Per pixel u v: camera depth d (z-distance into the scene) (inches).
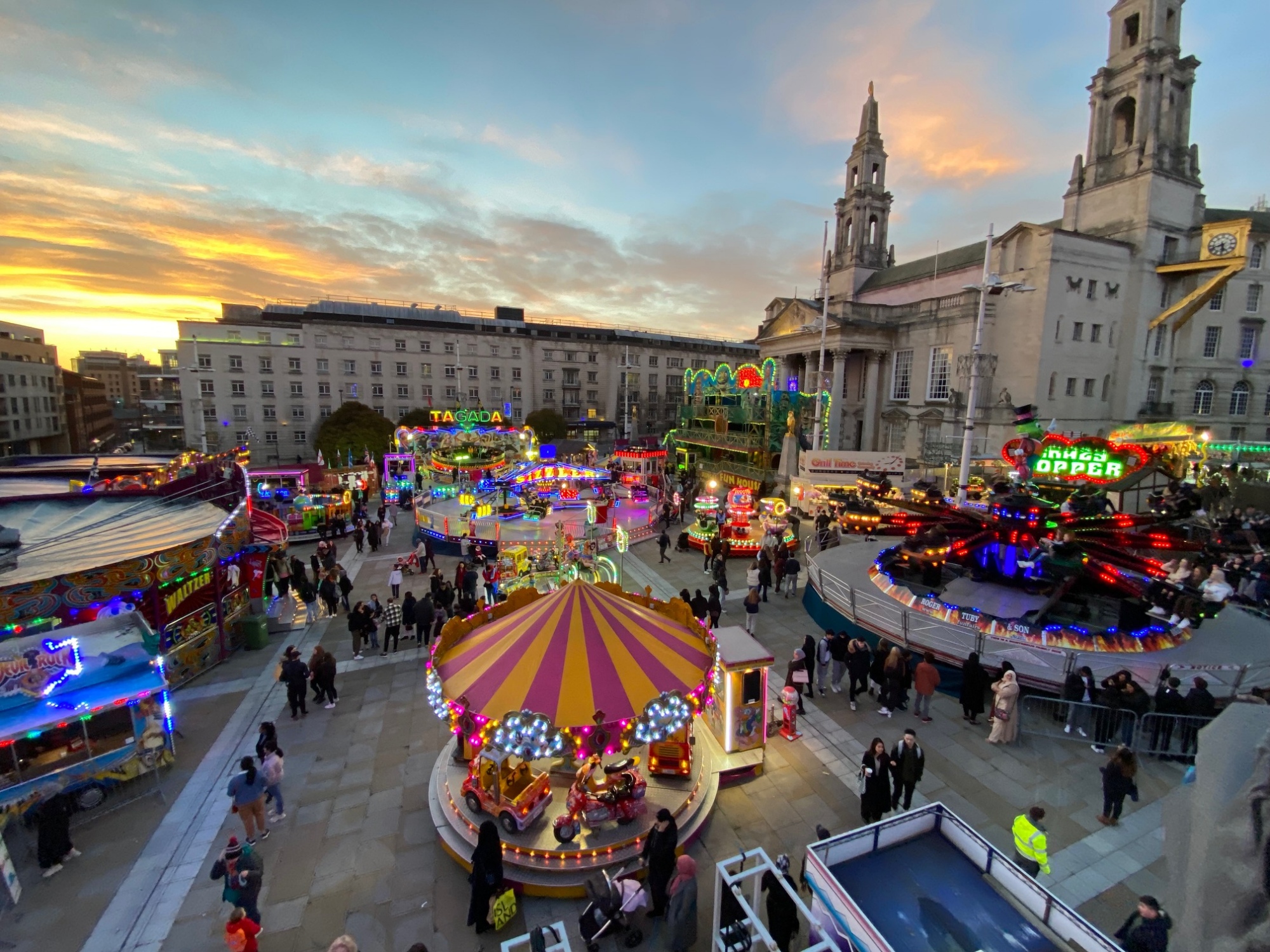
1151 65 1643.7
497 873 299.4
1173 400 1818.4
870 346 1923.0
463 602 661.9
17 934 302.2
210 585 608.1
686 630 439.5
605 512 1245.1
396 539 1165.1
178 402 4284.0
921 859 229.5
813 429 1646.2
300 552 1058.1
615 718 331.6
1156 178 1652.3
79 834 372.5
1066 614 600.7
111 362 6161.4
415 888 333.1
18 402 2433.6
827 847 223.5
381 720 504.7
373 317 2760.8
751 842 364.8
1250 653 518.9
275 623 697.0
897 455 1162.6
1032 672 491.2
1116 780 360.8
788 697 468.1
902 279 2071.9
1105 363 1680.6
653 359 3316.9
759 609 708.0
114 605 504.7
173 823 383.9
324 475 1422.2
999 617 596.4
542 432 2682.1
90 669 410.0
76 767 387.2
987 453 1587.1
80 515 652.7
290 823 383.2
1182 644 535.8
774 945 206.8
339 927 307.4
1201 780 128.7
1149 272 1678.2
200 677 581.3
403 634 682.8
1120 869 332.5
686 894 270.8
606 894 290.8
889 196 2351.1
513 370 3002.0
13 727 362.3
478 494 1257.4
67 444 2832.2
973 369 783.1
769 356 2329.0
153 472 820.6
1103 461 729.6
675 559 995.3
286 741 473.7
